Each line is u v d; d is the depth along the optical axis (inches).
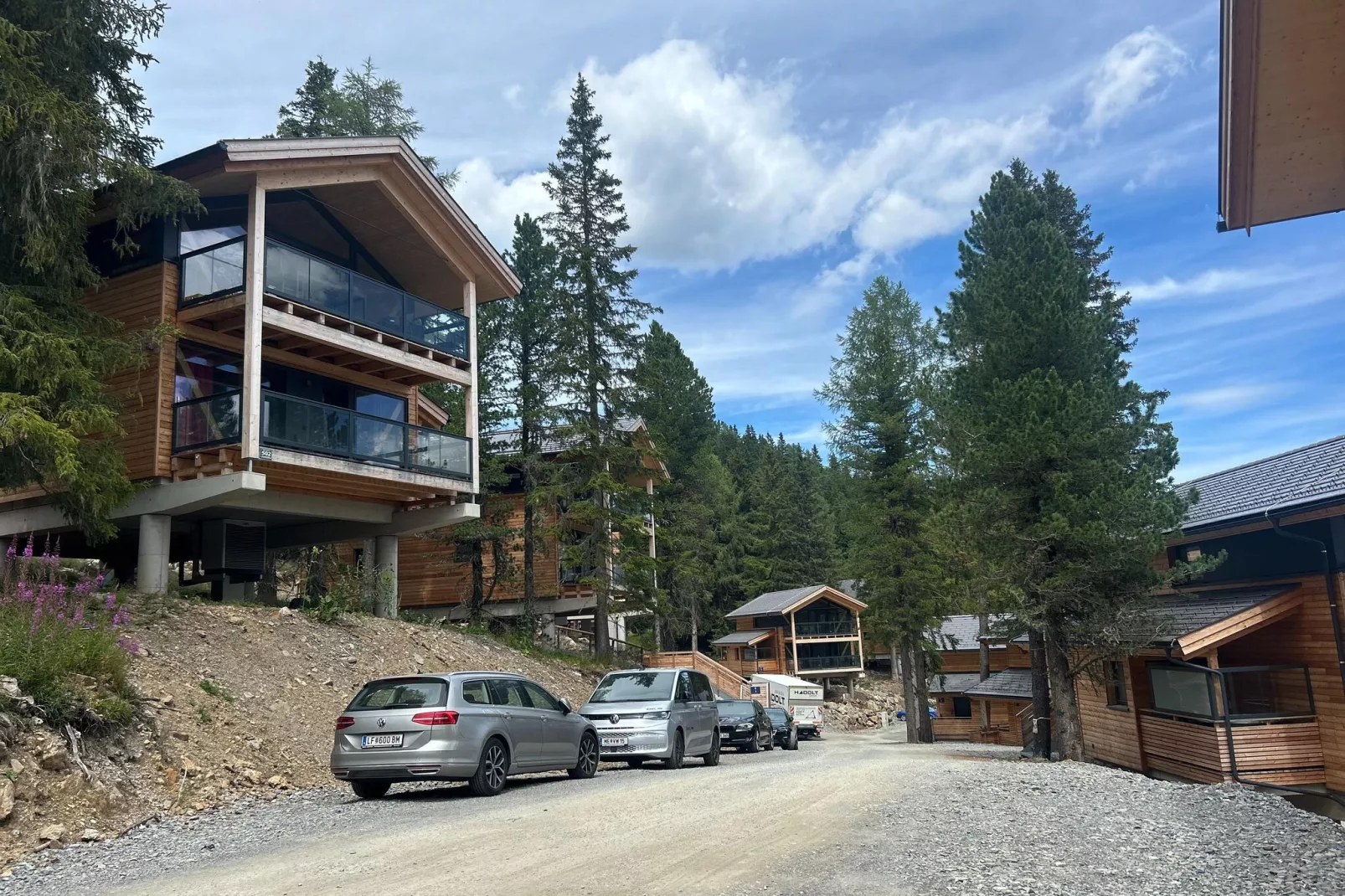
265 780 455.8
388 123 1322.6
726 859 270.4
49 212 515.5
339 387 868.6
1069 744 693.3
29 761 351.9
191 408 690.2
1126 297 1349.7
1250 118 244.7
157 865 287.1
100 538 582.2
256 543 826.2
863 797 406.9
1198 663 702.5
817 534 2591.0
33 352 481.1
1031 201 825.5
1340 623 620.1
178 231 732.0
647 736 592.7
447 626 975.6
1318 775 642.8
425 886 238.8
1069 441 662.5
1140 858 280.5
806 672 2113.7
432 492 842.2
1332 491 596.1
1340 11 211.5
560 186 1163.9
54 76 546.6
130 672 478.9
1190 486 940.6
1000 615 761.0
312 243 878.4
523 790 456.4
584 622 1626.5
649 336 1178.6
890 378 1316.4
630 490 1142.3
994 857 275.3
